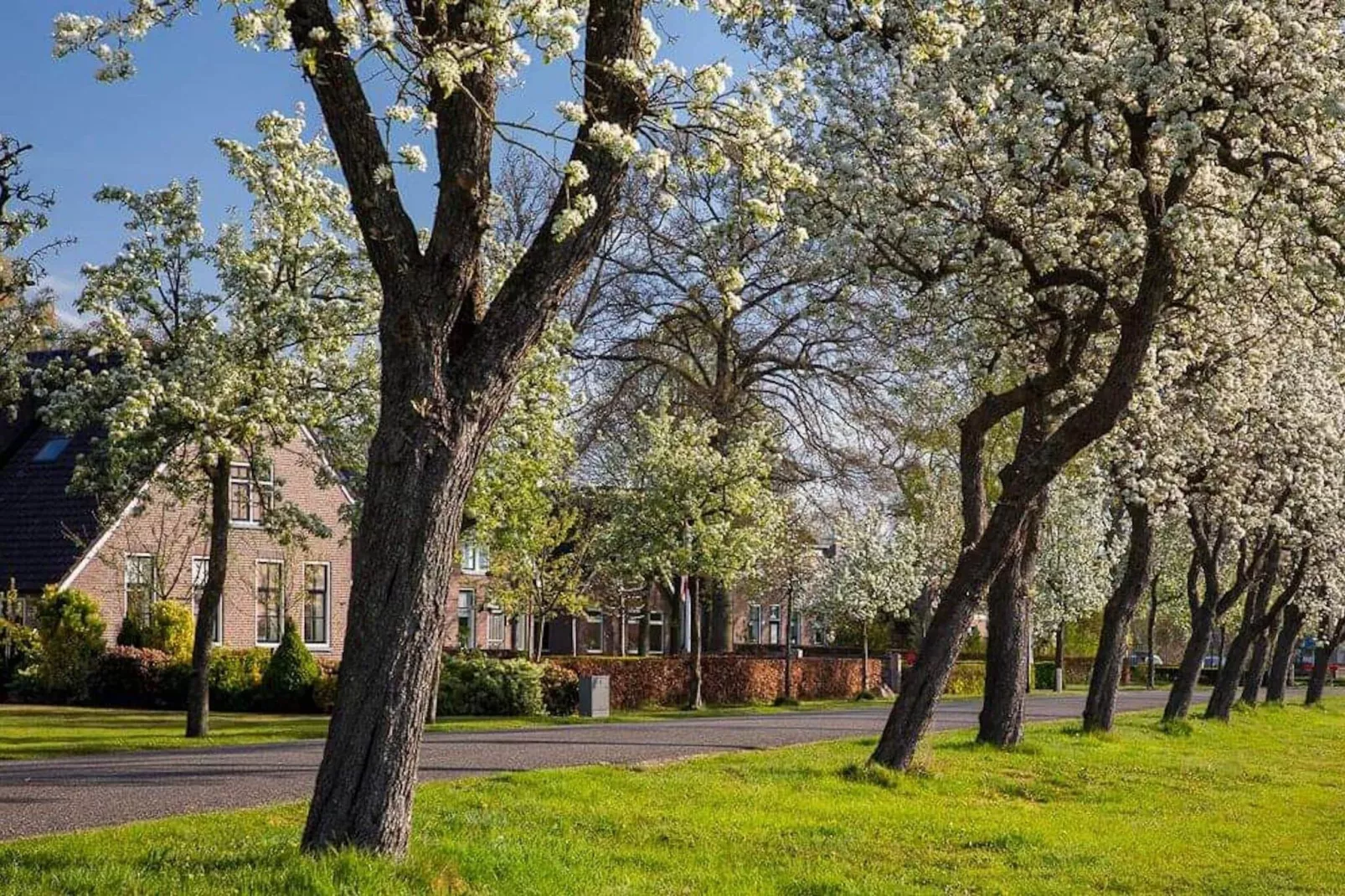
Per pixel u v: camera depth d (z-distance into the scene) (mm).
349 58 8570
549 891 9078
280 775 15664
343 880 8164
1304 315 19203
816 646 62062
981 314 19516
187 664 32812
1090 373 21500
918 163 17828
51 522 36312
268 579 39875
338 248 23078
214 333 22609
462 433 9070
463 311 9281
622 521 36375
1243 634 35250
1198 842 14516
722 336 43000
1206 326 21156
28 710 30234
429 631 8930
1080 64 16094
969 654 61031
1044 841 13656
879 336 29234
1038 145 16469
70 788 14086
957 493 55938
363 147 8859
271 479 26312
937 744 21766
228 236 23047
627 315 43188
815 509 46156
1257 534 33188
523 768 16766
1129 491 25266
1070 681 63562
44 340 24969
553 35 8617
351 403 24203
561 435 27812
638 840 11812
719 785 15586
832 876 10867
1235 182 17938
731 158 10281
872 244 18062
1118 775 20234
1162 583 62844
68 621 31609
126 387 22469
